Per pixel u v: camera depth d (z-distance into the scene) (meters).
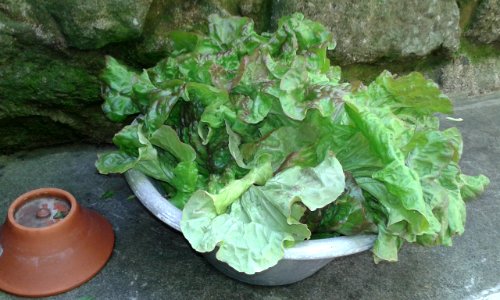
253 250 0.45
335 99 0.47
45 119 0.68
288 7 0.70
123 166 0.51
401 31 0.79
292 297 0.58
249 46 0.56
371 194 0.50
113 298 0.56
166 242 0.62
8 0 0.57
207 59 0.55
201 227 0.45
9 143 0.70
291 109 0.48
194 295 0.57
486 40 0.90
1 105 0.64
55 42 0.61
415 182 0.45
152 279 0.58
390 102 0.56
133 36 0.62
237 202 0.47
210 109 0.50
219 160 0.53
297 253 0.46
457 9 0.83
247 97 0.50
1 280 0.54
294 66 0.50
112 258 0.60
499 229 0.70
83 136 0.73
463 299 0.60
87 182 0.69
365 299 0.59
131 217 0.65
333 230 0.50
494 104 0.93
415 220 0.46
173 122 0.57
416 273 0.63
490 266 0.65
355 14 0.74
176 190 0.55
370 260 0.63
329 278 0.61
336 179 0.46
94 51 0.63
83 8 0.58
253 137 0.53
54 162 0.71
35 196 0.57
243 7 0.69
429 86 0.53
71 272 0.55
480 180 0.63
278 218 0.46
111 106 0.57
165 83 0.52
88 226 0.58
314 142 0.51
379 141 0.46
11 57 0.61
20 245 0.53
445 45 0.85
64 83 0.65
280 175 0.48
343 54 0.77
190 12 0.66
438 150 0.49
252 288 0.59
